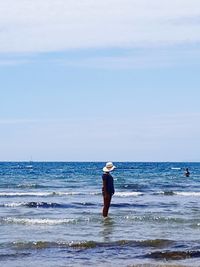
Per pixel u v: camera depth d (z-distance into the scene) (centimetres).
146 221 2331
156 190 5009
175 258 1562
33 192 4516
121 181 6856
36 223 2238
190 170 12950
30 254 1606
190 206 3212
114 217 2467
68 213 2708
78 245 1730
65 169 12569
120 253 1628
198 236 1934
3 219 2328
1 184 5666
